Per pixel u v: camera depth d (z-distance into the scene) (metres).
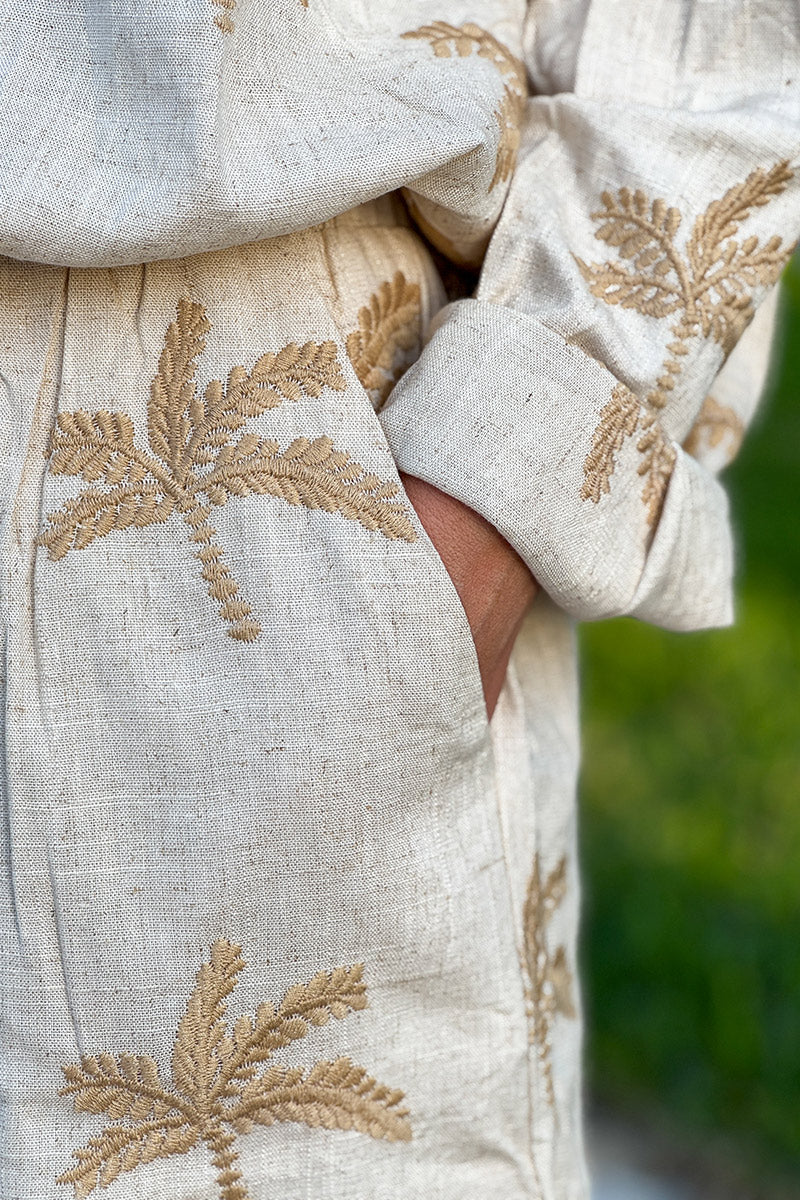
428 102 0.85
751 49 0.97
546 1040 1.01
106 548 0.81
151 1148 0.81
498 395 0.87
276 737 0.79
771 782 2.39
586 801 2.37
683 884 2.18
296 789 0.79
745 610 2.86
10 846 0.80
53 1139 0.81
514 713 1.03
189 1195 0.82
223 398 0.83
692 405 0.95
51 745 0.80
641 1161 1.83
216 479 0.82
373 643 0.81
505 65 0.94
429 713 0.83
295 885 0.81
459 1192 0.90
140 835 0.80
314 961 0.82
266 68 0.80
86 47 0.76
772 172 0.94
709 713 2.58
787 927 2.08
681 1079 1.92
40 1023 0.80
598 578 0.90
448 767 0.85
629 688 2.66
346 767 0.80
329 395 0.85
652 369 0.92
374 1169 0.86
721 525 1.00
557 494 0.88
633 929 2.10
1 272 0.83
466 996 0.88
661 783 2.41
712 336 0.94
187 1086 0.81
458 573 0.86
